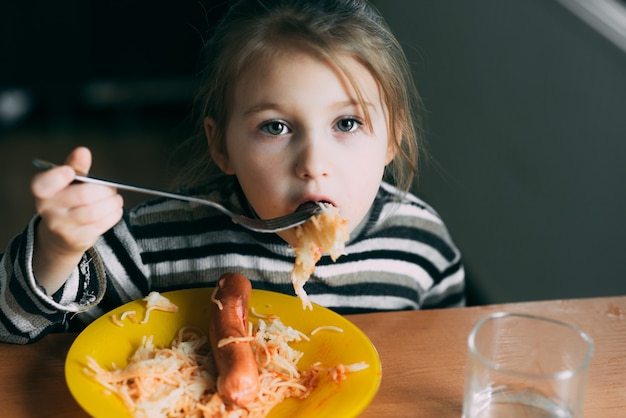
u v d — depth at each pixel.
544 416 0.86
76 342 1.01
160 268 1.38
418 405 0.99
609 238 1.77
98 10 3.59
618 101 1.72
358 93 1.12
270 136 1.13
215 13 2.84
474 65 2.54
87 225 0.96
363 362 0.99
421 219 1.51
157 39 3.72
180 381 0.95
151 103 3.90
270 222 1.06
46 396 0.99
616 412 0.98
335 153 1.12
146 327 1.08
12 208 3.10
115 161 3.50
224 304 1.02
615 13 1.86
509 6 2.26
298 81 1.10
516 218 2.29
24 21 3.54
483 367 0.87
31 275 1.02
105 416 0.87
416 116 1.58
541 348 0.95
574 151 1.93
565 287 2.01
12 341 1.08
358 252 1.42
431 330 1.15
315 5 1.21
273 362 1.00
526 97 2.18
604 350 1.11
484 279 2.58
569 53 1.94
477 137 2.56
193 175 1.49
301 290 1.09
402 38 3.26
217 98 1.26
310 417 0.91
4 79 3.64
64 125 3.81
